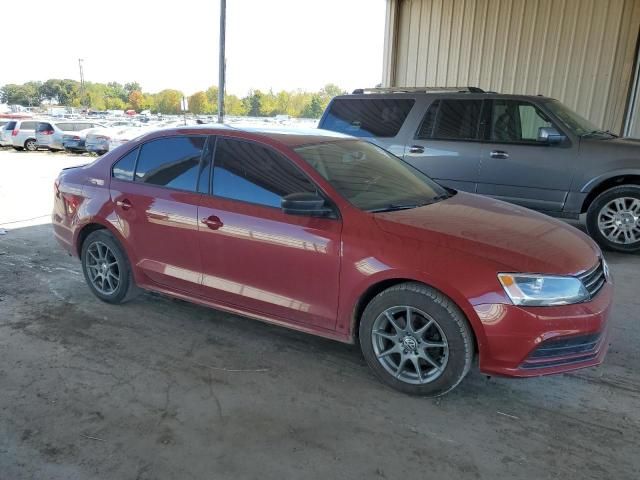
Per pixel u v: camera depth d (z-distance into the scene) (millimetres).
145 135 4301
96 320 4246
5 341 3861
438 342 3039
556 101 6883
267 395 3170
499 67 11625
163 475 2492
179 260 3992
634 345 3857
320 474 2502
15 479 2459
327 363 3561
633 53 10164
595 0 10344
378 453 2654
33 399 3107
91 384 3279
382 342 3225
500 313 2830
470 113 6918
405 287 3061
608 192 6254
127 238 4250
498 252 2955
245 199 3658
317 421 2914
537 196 6602
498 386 3289
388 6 12750
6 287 4988
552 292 2850
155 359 3607
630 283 5215
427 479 2475
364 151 4148
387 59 13016
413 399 3133
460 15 11906
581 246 3295
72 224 4621
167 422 2896
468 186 6961
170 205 3951
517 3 11164
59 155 22438
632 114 10367
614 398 3164
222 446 2703
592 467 2557
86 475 2488
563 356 2914
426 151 7109
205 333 4023
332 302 3318
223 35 11242
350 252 3184
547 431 2836
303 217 3381
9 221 8102
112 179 4371
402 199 3641
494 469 2541
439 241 3039
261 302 3633
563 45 10828
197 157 3951
